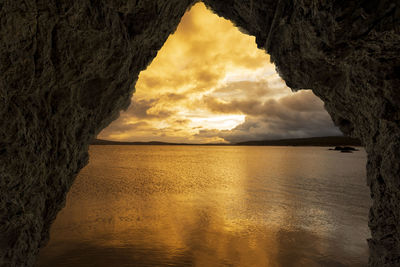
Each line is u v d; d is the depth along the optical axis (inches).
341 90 247.6
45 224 221.1
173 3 256.5
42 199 184.2
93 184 1056.2
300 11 206.7
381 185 213.3
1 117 124.6
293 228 526.6
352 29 165.3
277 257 390.0
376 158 221.5
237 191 949.2
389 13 147.3
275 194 892.6
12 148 134.7
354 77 213.2
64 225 522.6
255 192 928.3
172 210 663.8
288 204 738.8
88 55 172.9
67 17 142.2
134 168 1803.6
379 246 220.4
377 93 196.5
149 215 612.4
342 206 710.5
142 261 367.9
